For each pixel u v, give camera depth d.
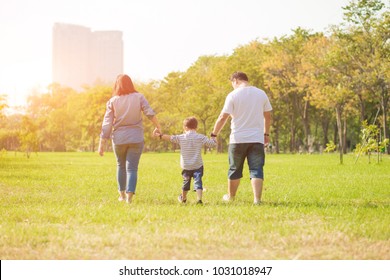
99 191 18.73
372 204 14.09
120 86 14.50
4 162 46.69
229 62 103.38
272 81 92.38
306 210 12.31
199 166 14.52
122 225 10.26
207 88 109.50
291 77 90.44
